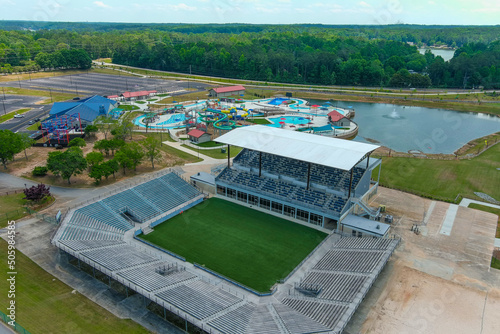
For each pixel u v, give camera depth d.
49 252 79.56
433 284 72.00
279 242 86.56
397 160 142.12
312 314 61.31
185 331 60.06
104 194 105.38
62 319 61.62
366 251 78.31
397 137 180.50
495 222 96.00
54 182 113.62
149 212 97.94
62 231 81.75
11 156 123.00
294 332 55.50
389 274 74.81
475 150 155.12
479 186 118.56
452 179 124.00
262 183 105.25
